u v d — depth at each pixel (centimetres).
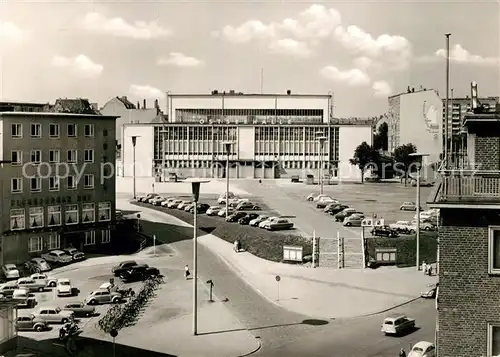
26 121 8931
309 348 5381
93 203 9806
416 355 4659
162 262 8869
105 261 8962
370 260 8325
